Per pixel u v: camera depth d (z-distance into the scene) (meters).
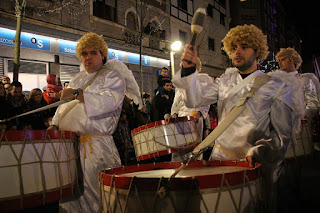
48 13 11.74
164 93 6.45
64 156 2.21
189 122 3.82
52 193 2.05
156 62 18.28
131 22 16.77
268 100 1.99
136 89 3.11
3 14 10.15
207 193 1.29
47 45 11.77
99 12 14.45
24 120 4.39
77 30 12.82
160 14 18.73
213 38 24.80
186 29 21.42
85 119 2.70
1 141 1.84
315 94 4.15
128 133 5.56
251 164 1.74
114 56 15.27
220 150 2.17
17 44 6.52
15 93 5.05
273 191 1.96
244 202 1.37
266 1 32.88
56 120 2.93
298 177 3.80
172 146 3.64
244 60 2.14
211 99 2.29
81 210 2.68
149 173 1.86
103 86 2.70
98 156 2.69
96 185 2.66
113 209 1.44
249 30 2.15
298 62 4.15
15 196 1.87
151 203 1.31
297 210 3.08
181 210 1.27
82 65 3.20
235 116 1.89
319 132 5.14
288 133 1.98
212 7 24.97
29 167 1.94
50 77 6.41
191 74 2.07
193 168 1.95
